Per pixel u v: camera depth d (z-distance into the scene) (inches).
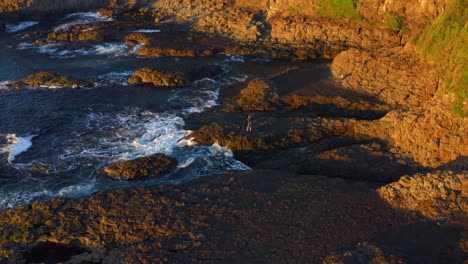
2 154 1614.2
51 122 1840.6
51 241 1133.7
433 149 1413.6
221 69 2396.7
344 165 1449.3
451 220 1108.5
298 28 2753.4
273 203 1221.7
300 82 2095.2
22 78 2283.5
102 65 2476.6
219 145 1606.8
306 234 1103.6
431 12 2517.2
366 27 2662.4
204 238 1102.4
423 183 1200.8
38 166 1534.2
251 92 2027.6
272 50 2655.0
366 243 1037.8
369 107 1839.3
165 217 1176.2
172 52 2632.9
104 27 3043.8
